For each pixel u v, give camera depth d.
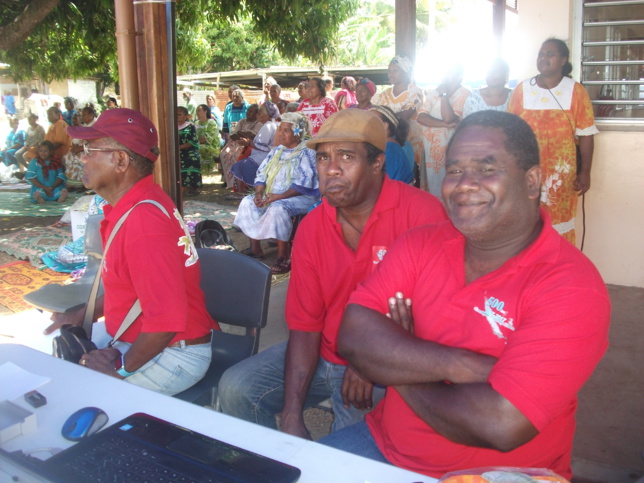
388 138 4.14
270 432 1.46
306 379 2.22
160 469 1.25
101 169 2.22
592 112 4.31
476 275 1.59
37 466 1.27
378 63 29.33
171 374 2.30
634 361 3.52
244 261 2.63
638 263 4.73
